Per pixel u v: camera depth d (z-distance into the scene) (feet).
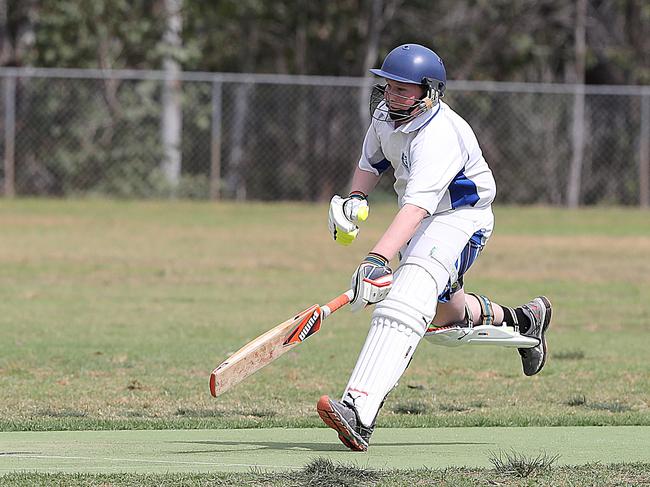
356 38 335.67
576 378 98.58
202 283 163.63
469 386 94.68
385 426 76.18
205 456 62.80
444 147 63.46
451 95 307.99
